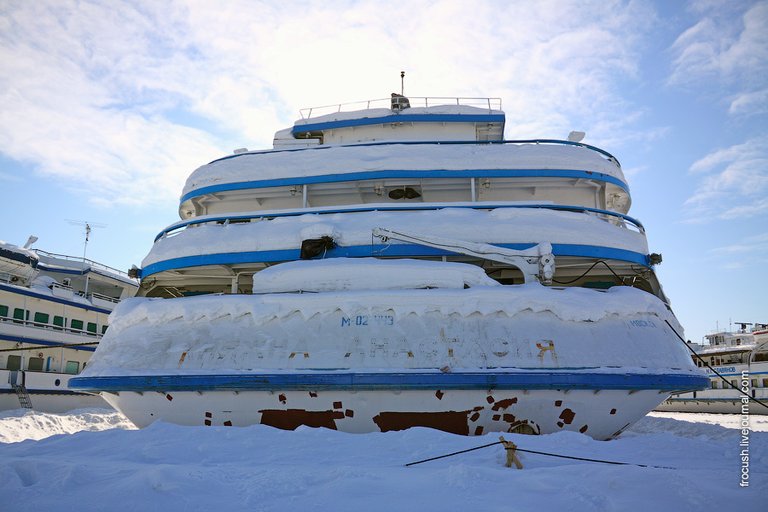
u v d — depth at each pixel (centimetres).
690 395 4331
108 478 695
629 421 1305
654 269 1636
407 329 1280
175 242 1641
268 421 1300
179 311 1395
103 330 3538
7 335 2812
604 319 1307
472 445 919
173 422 1350
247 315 1358
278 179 1698
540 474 706
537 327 1277
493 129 1969
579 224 1523
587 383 1214
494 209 1540
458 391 1238
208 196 1808
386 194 1772
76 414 2761
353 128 1961
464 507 584
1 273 2961
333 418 1276
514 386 1211
